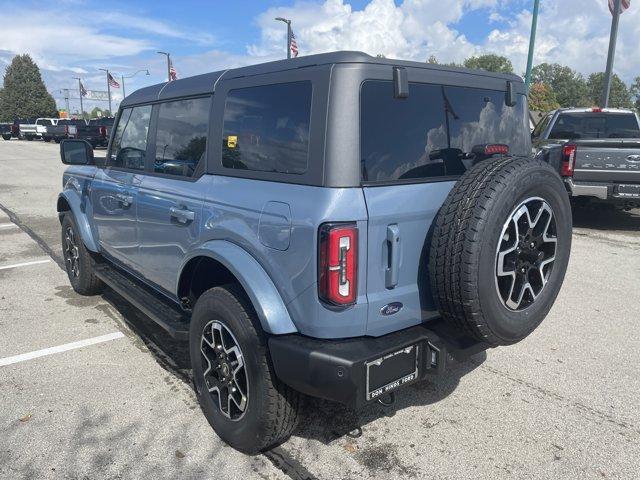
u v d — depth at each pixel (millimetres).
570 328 4785
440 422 3324
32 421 3320
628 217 10477
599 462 2939
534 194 2674
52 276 6414
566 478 2816
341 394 2449
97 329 4777
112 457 2979
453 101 2969
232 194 2916
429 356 2709
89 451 3029
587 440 3137
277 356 2607
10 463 2922
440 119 2885
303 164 2568
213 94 3229
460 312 2570
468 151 3041
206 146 3240
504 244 2619
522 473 2852
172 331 3443
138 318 5039
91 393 3666
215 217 3010
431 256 2611
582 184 8453
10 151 31000
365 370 2441
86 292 5559
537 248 2844
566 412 3430
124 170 4266
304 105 2596
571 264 6910
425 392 3689
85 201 5086
